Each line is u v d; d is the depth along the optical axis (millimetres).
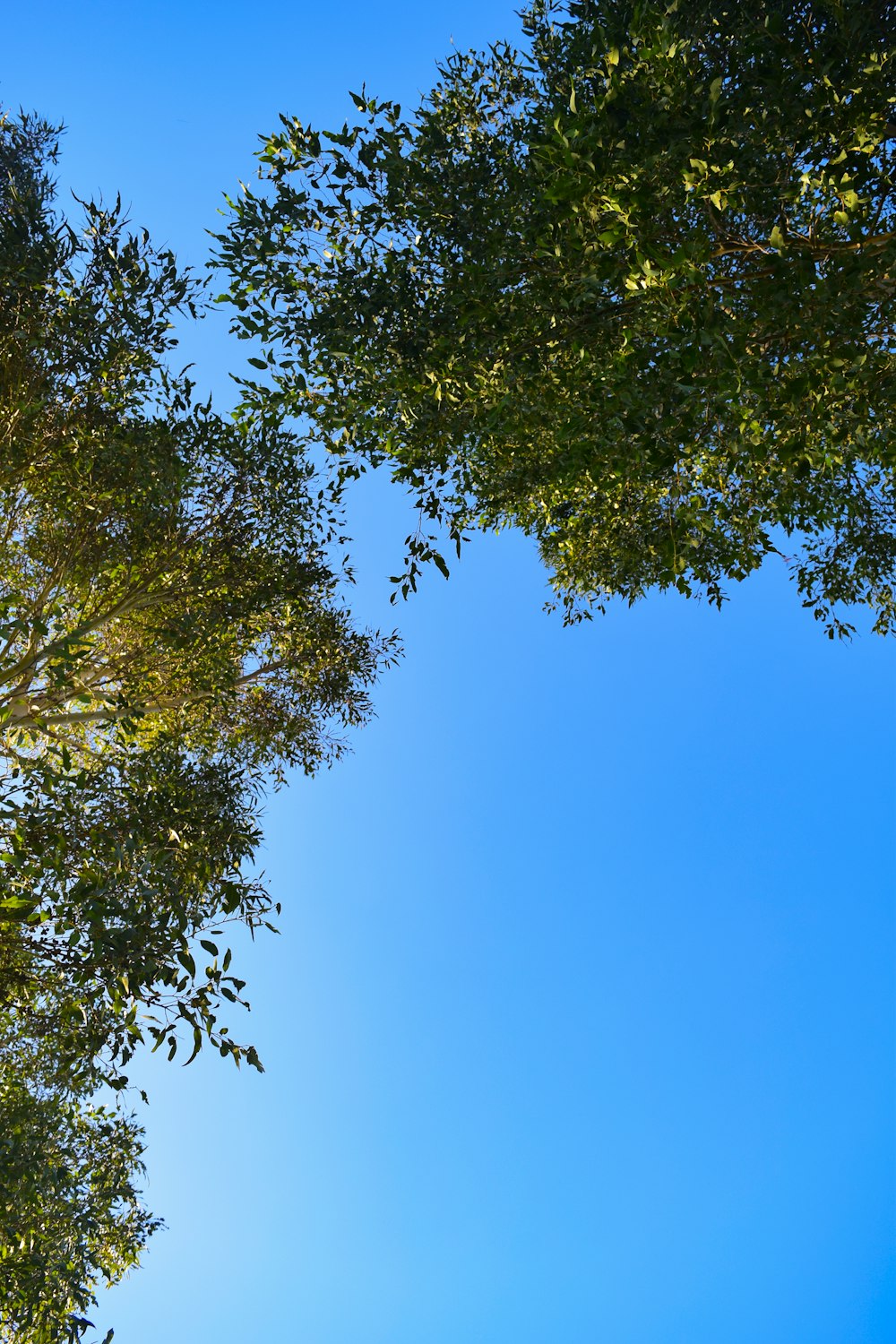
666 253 5242
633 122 5492
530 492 9391
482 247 7316
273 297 7895
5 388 9266
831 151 5691
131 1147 10227
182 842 6910
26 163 9961
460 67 8266
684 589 6961
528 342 7039
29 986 6387
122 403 10008
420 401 7773
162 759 8852
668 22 5371
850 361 5359
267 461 11172
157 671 11891
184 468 10484
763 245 6066
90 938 5625
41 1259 8711
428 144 7484
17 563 11930
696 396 5352
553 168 6172
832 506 10109
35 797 6074
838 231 6262
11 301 8852
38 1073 9039
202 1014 5547
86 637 11305
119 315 9250
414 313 7645
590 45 8008
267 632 14062
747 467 8820
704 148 5344
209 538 11570
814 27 6352
